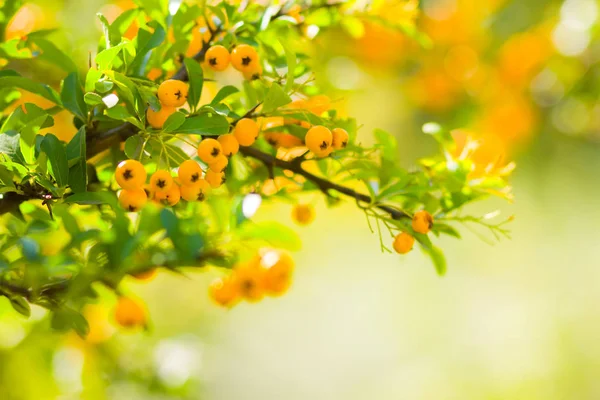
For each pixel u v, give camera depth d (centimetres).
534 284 211
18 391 81
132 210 61
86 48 74
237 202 65
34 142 60
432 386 221
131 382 85
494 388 207
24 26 72
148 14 64
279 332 256
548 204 123
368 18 68
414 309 239
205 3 64
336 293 249
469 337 224
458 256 210
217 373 237
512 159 99
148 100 60
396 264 237
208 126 60
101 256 60
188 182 60
